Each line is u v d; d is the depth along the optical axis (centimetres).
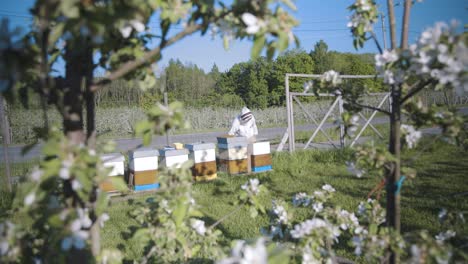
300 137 1591
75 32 103
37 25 127
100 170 110
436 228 390
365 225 240
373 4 210
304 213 472
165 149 658
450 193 538
